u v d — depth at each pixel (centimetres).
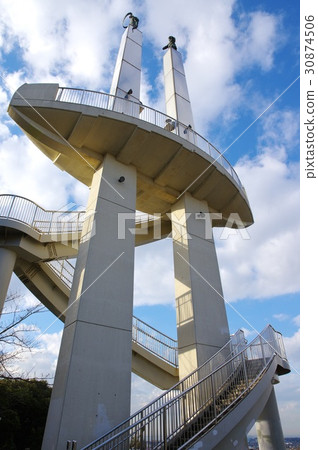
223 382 807
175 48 1700
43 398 1330
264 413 1113
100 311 778
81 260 854
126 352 770
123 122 994
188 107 1466
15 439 1188
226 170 1277
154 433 561
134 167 1123
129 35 1400
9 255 1134
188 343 954
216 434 603
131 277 885
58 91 977
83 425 632
